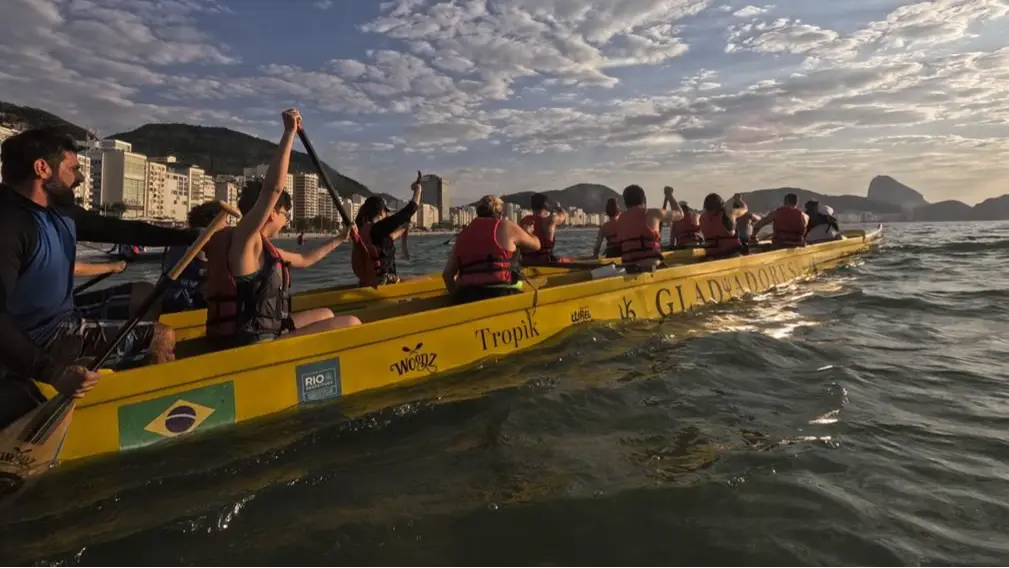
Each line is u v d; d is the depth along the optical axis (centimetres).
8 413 233
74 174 259
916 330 532
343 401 327
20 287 242
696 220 1087
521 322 436
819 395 345
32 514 211
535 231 742
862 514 210
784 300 689
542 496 223
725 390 352
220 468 248
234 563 183
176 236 349
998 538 196
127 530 200
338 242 449
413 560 184
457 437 280
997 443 276
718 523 205
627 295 538
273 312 326
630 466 249
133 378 262
